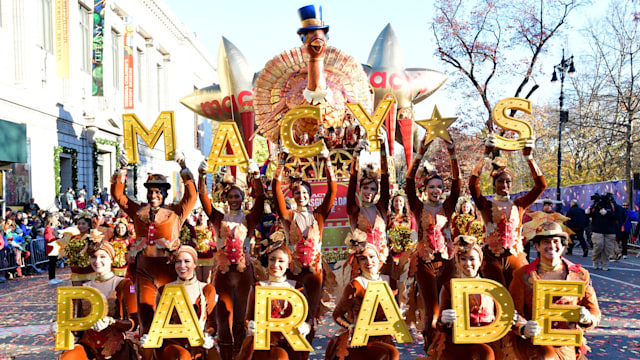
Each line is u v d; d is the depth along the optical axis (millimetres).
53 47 22625
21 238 14375
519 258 5863
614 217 13664
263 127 10586
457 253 4641
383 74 13984
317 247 5566
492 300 4664
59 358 4504
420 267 5680
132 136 5656
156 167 34250
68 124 22938
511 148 5609
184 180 5570
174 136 5582
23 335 7664
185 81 42219
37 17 21594
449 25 25453
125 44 29609
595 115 30812
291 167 9273
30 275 14570
